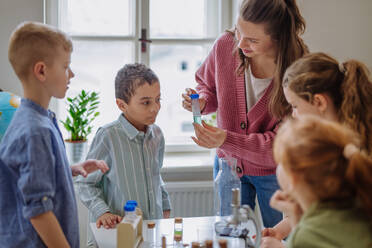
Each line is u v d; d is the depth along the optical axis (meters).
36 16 2.09
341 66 1.16
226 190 1.32
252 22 1.36
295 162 0.72
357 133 1.04
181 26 2.46
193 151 2.56
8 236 1.09
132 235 1.13
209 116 2.46
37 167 1.00
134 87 1.45
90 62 2.38
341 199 0.73
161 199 1.62
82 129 2.15
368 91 1.08
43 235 1.02
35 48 1.07
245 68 1.58
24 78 1.09
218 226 1.24
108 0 2.35
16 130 1.04
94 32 2.37
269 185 1.64
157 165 1.60
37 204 1.00
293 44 1.43
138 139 1.55
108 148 1.52
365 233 0.70
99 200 1.46
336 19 2.20
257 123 1.62
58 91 1.13
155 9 2.41
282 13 1.38
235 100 1.64
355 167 0.70
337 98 1.12
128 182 1.52
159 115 2.53
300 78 1.14
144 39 2.32
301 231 0.74
